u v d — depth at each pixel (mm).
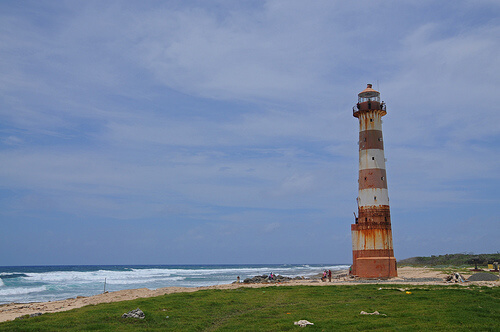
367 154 57344
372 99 59562
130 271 163500
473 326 20797
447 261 126750
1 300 55906
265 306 29688
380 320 22859
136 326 22484
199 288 46312
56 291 69250
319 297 33562
